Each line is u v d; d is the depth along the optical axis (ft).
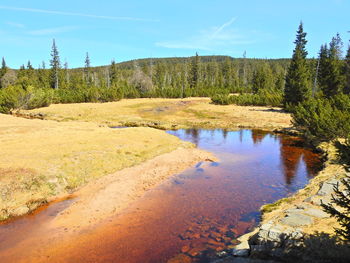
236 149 94.94
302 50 203.82
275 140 111.86
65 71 409.90
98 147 78.48
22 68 319.88
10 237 37.17
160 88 318.45
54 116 170.09
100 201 48.60
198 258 31.68
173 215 43.68
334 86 165.78
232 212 44.60
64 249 34.14
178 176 64.08
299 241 28.14
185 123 160.97
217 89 332.19
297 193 49.52
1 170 52.95
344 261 23.84
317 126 93.50
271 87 319.06
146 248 34.19
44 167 57.82
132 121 161.07
